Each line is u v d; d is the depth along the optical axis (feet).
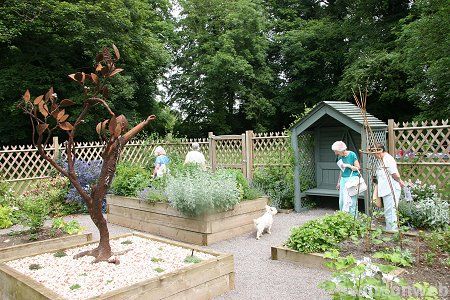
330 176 32.55
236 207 22.71
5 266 14.23
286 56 88.38
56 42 55.52
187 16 89.76
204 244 20.85
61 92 59.72
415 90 52.24
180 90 93.97
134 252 15.92
